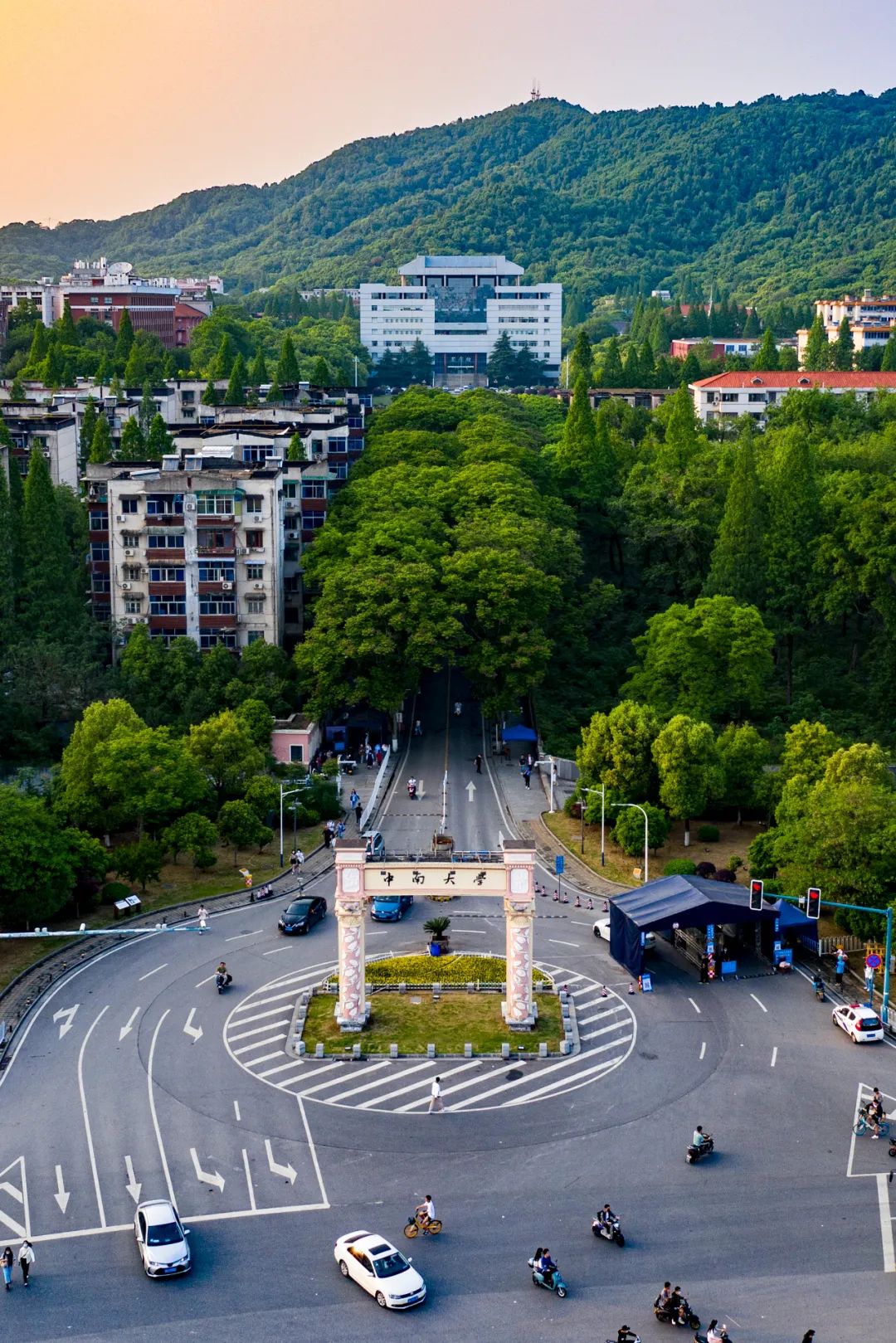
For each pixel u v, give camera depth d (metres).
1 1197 90.19
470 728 198.12
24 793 147.88
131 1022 114.25
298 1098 102.56
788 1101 102.19
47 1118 99.50
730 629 180.25
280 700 186.12
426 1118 99.88
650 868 149.88
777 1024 114.38
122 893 140.38
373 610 180.62
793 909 126.56
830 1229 87.00
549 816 165.12
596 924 133.50
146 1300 80.12
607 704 195.88
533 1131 98.19
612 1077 105.69
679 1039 111.62
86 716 155.00
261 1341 76.69
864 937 127.44
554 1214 88.50
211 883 146.25
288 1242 85.62
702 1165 94.06
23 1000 117.81
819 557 199.62
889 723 188.00
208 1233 86.56
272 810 156.88
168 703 185.88
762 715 192.25
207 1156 94.88
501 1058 108.38
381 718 195.00
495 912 140.38
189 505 195.12
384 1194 90.69
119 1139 96.81
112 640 196.88
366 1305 79.62
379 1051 109.06
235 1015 115.62
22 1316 78.81
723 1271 82.94
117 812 148.62
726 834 162.12
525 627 187.50
